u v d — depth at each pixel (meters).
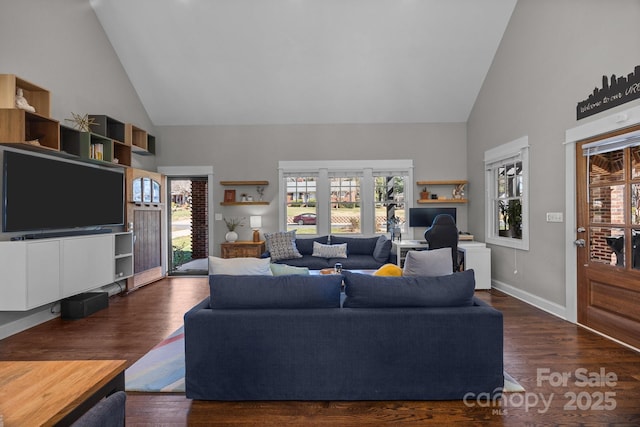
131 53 5.03
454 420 1.87
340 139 6.09
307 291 2.09
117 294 4.74
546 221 3.82
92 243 3.92
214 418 1.90
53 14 3.84
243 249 5.64
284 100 5.71
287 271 2.56
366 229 6.08
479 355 2.02
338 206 6.16
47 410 0.84
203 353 2.03
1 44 3.22
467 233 5.89
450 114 5.93
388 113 5.93
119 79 5.11
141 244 5.21
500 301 4.25
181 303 4.29
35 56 3.60
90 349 2.84
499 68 4.84
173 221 8.59
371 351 2.02
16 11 3.38
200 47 4.93
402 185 6.14
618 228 2.93
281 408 1.99
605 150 3.01
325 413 1.94
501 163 4.87
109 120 4.62
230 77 5.35
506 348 2.79
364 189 6.08
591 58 3.14
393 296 2.08
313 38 4.79
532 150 4.05
